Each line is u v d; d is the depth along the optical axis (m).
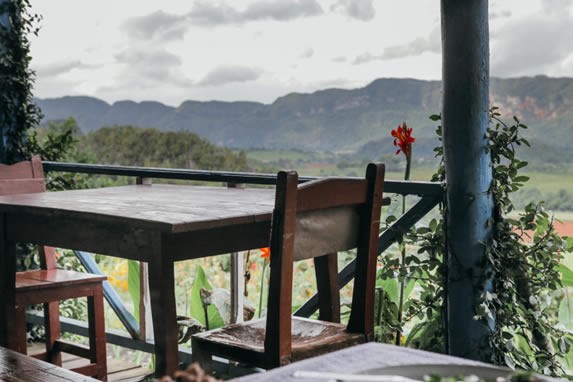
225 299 3.42
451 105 2.77
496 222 2.83
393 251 3.30
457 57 2.74
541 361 2.88
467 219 2.78
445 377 1.00
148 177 3.75
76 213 2.39
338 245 2.24
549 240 2.81
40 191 3.71
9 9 4.69
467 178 2.77
